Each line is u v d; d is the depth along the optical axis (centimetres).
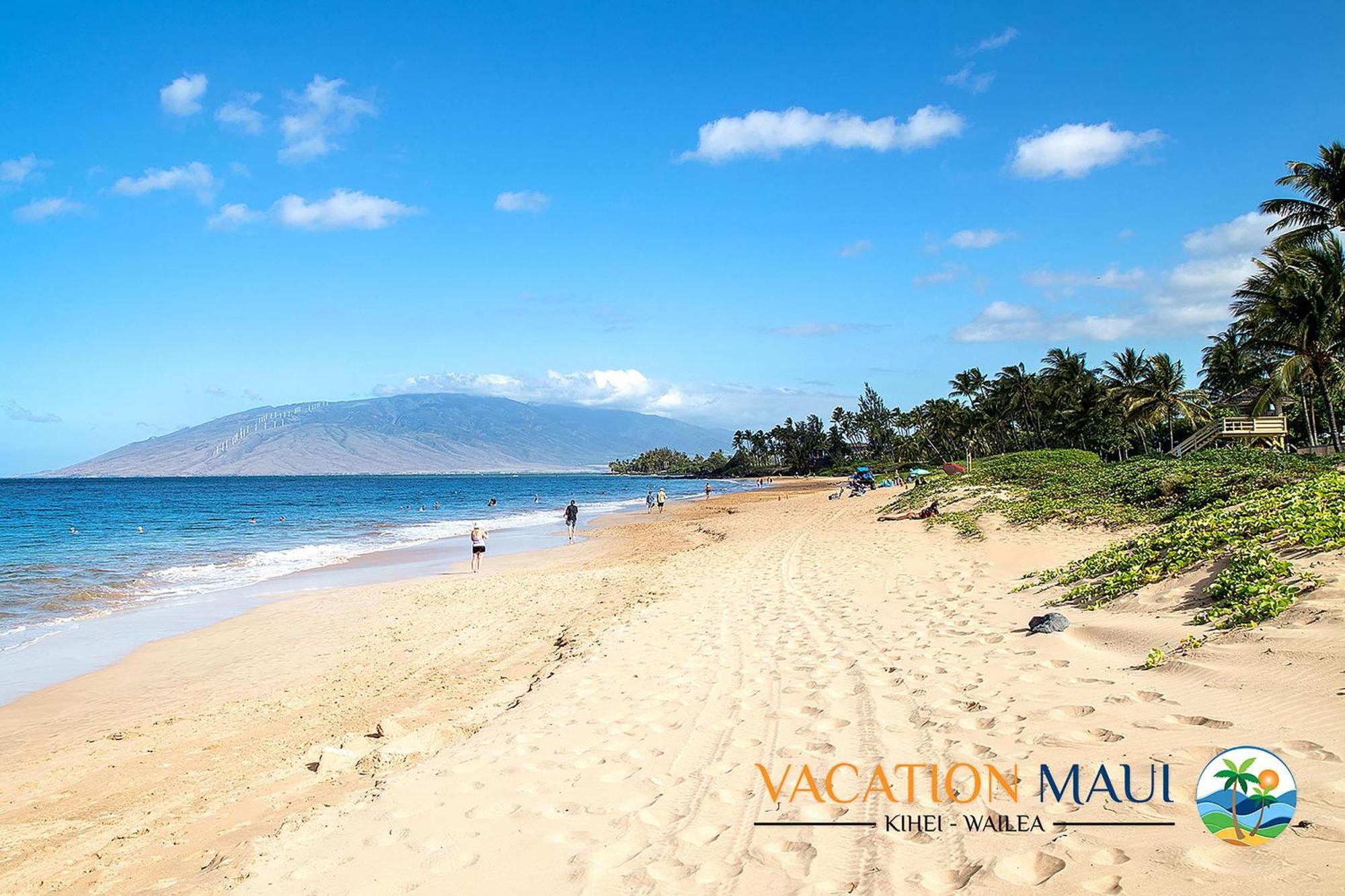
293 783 643
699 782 508
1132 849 341
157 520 4762
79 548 2992
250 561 2570
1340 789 361
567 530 3916
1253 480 1683
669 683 786
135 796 662
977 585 1203
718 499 6875
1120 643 700
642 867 398
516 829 456
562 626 1288
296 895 403
